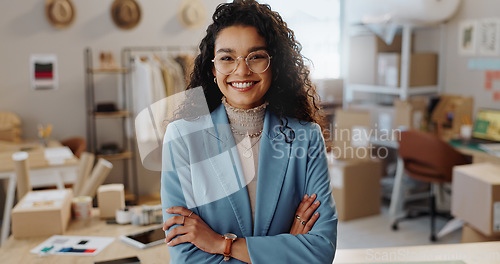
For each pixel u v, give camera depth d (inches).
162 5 203.8
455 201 113.0
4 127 181.9
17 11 189.3
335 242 52.6
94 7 196.9
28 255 75.0
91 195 99.3
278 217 52.6
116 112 191.6
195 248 50.7
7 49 190.2
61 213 83.4
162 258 73.5
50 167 148.4
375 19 199.3
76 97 199.0
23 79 192.9
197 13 206.2
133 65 190.4
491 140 168.1
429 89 197.8
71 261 72.7
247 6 50.2
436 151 155.9
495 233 102.3
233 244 50.3
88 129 198.8
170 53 206.4
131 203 181.8
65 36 195.2
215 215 52.0
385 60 198.2
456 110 181.5
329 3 232.1
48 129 181.3
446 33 198.1
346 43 232.5
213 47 51.9
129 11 199.2
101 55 194.7
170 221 51.5
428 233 162.7
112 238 81.7
